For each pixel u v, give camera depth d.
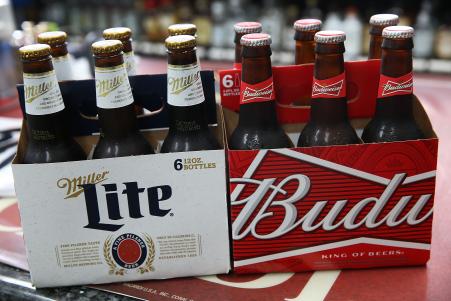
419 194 0.84
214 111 0.96
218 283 0.88
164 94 0.97
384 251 0.87
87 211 0.83
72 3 3.54
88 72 1.92
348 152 0.81
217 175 0.82
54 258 0.86
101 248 0.86
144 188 0.83
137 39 3.38
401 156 0.81
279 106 0.98
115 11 3.44
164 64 2.47
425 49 2.76
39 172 0.80
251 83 0.85
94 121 0.97
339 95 0.85
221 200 0.84
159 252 0.87
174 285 0.88
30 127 0.85
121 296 0.86
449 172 1.17
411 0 2.95
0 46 1.88
